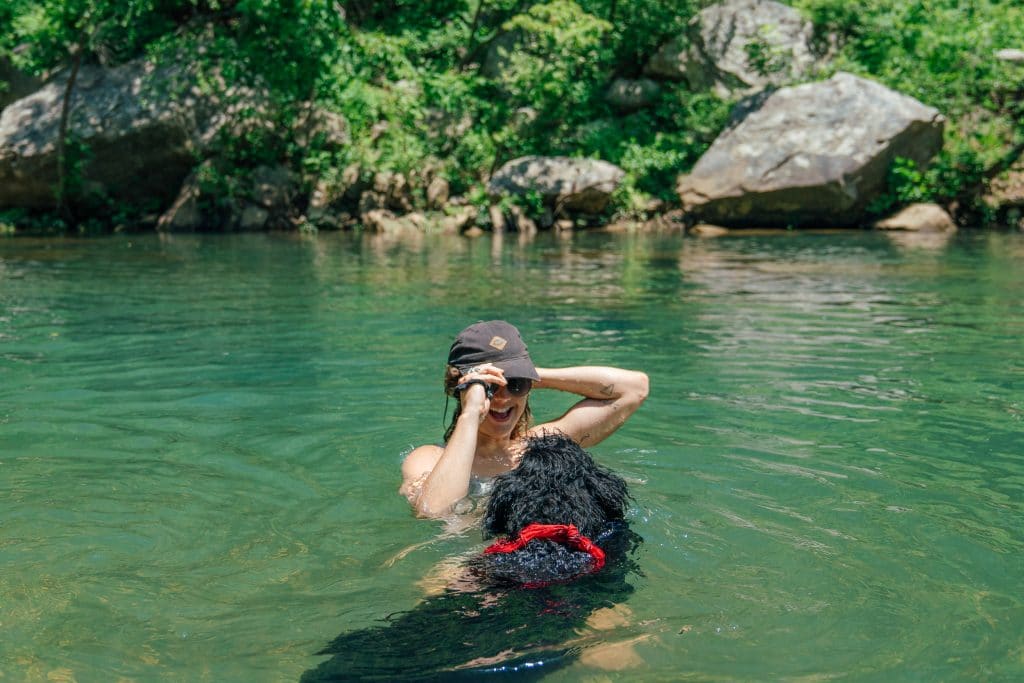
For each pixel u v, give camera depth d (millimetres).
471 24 20094
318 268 11742
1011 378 5754
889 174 17297
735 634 2689
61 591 3000
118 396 5379
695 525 3451
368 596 2951
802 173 16859
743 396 5309
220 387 5555
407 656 2574
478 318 7949
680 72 19906
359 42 17672
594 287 9992
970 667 2504
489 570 3049
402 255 13344
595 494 3318
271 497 3816
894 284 10086
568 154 18719
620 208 17906
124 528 3506
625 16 20000
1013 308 8430
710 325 7617
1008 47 19594
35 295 9344
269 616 2830
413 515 3609
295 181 17969
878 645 2627
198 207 17469
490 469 3961
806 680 2457
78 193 17625
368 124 18484
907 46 19438
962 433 4617
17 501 3768
